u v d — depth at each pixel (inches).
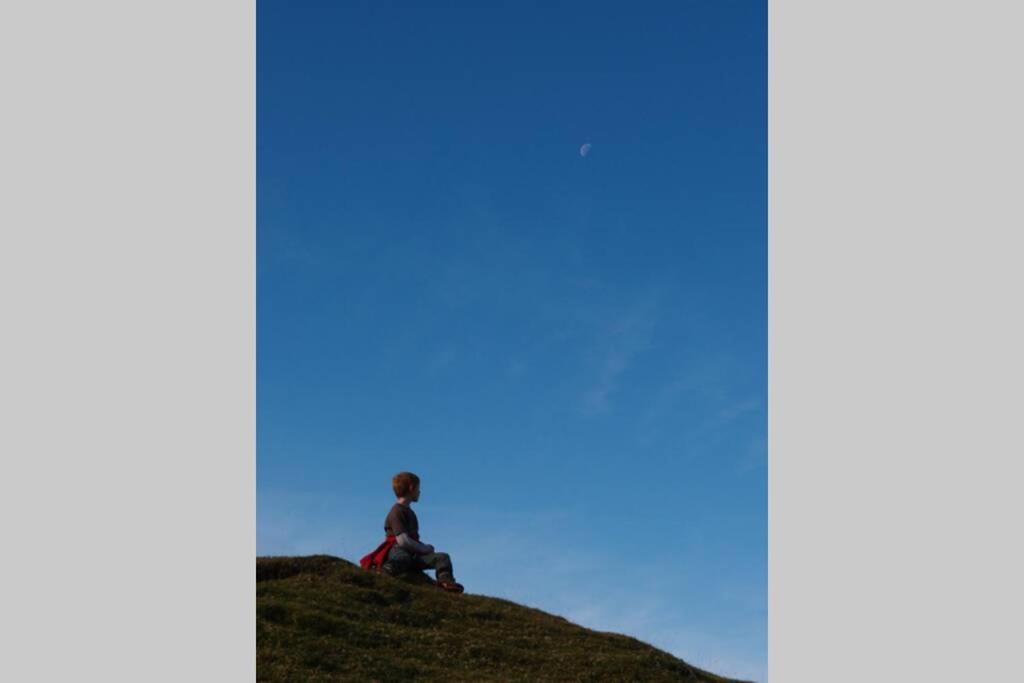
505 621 918.4
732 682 897.5
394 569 977.5
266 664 745.6
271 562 954.1
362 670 763.4
